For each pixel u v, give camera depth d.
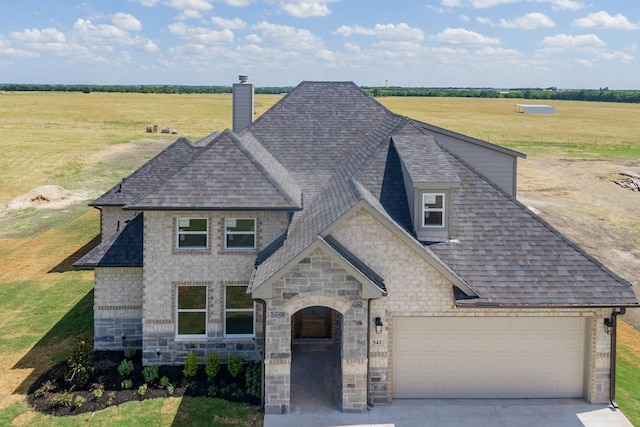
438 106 161.25
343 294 15.10
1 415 15.16
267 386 15.30
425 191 16.92
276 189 18.16
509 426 14.78
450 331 16.16
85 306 23.45
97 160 60.22
